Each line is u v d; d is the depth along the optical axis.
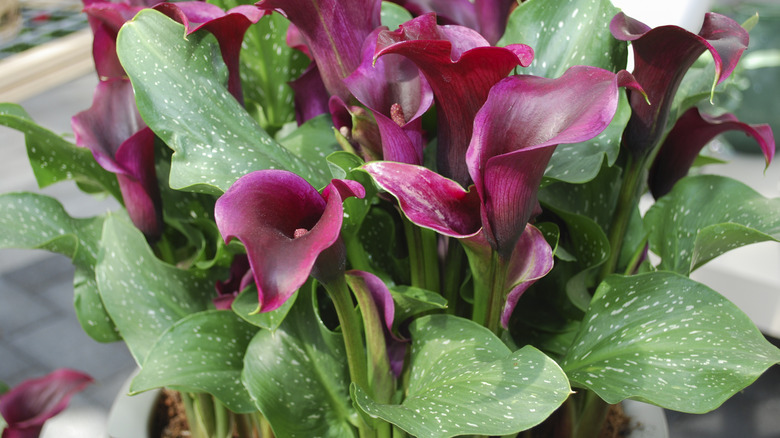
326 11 0.65
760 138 0.73
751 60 1.35
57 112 1.65
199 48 0.69
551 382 0.62
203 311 0.75
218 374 0.72
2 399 0.88
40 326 1.35
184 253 0.83
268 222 0.57
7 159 1.65
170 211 0.79
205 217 0.80
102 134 0.72
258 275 0.54
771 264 1.21
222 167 0.66
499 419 0.61
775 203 0.75
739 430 1.13
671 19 0.73
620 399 0.63
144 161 0.72
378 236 0.76
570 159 0.69
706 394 0.63
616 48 0.72
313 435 0.71
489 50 0.58
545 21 0.74
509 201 0.60
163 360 0.71
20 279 1.47
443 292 0.74
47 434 1.01
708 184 0.77
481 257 0.64
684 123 0.76
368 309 0.67
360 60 0.67
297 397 0.72
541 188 0.72
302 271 0.54
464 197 0.61
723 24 0.67
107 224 0.75
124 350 1.30
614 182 0.76
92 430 1.03
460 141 0.63
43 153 0.76
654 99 0.68
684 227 0.77
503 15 0.75
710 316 0.67
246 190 0.57
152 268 0.77
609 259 0.75
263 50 0.81
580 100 0.58
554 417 0.81
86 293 0.77
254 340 0.72
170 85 0.67
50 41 1.42
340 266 0.62
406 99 0.66
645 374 0.65
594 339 0.69
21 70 1.29
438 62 0.59
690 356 0.65
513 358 0.64
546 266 0.65
